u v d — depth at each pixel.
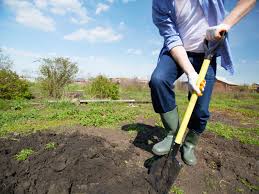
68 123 3.44
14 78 6.71
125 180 1.63
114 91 7.15
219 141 2.72
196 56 1.59
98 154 1.92
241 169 1.98
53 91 7.28
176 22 1.53
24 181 1.62
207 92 1.59
